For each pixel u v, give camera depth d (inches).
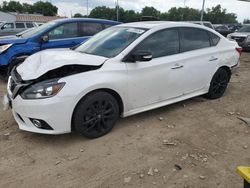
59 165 134.6
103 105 157.5
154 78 175.6
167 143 155.1
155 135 165.0
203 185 121.6
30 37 285.6
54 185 120.9
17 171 130.1
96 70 153.9
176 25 193.3
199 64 202.4
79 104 148.6
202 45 209.0
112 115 162.4
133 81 166.2
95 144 153.5
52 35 294.8
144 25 187.8
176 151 147.9
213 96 227.3
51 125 142.9
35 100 141.3
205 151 148.5
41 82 144.1
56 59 155.7
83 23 315.0
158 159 140.3
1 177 125.9
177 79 189.3
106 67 157.2
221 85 229.5
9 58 272.1
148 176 127.0
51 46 292.4
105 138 159.9
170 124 180.4
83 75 149.3
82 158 140.3
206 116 194.9
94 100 152.0
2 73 297.7
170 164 136.2
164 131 170.4
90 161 137.9
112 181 123.4
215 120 188.7
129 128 172.7
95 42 191.5
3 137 160.2
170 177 126.5
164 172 130.0
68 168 132.4
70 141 156.3
